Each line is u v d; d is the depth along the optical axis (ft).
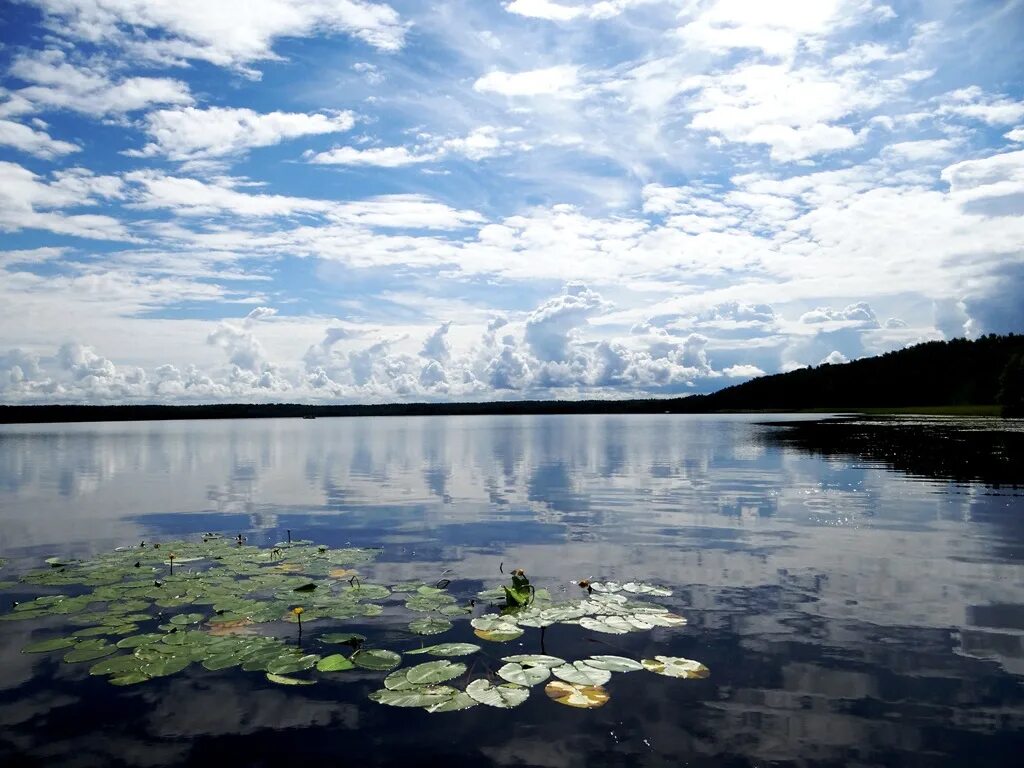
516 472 116.47
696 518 63.77
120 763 20.25
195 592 38.50
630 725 22.20
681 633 30.76
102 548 53.16
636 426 415.85
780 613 33.71
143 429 465.06
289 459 156.35
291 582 40.63
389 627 32.22
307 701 24.39
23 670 27.55
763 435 232.12
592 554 48.26
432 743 21.21
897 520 60.90
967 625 31.76
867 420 344.28
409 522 63.72
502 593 37.91
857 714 22.81
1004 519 60.80
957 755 20.15
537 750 20.70
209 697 24.88
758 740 21.12
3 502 82.17
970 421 290.15
